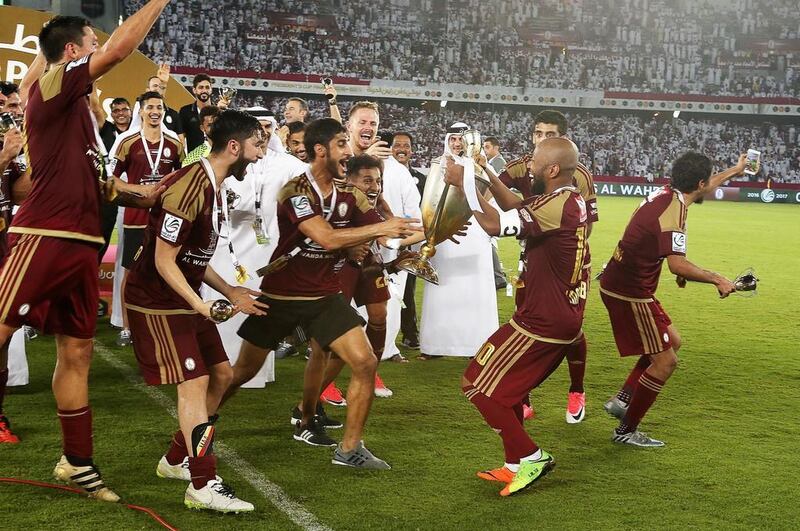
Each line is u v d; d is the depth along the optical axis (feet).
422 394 20.83
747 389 22.27
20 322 13.00
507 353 14.35
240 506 12.94
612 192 137.49
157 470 14.55
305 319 15.44
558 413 19.58
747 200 138.51
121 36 12.27
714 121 148.25
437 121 140.26
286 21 130.82
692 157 16.83
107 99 34.14
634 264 16.90
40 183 12.97
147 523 12.53
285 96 132.36
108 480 14.29
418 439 17.16
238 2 128.98
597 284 42.60
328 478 14.75
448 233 14.57
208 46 125.49
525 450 14.24
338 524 12.73
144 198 13.64
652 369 16.93
